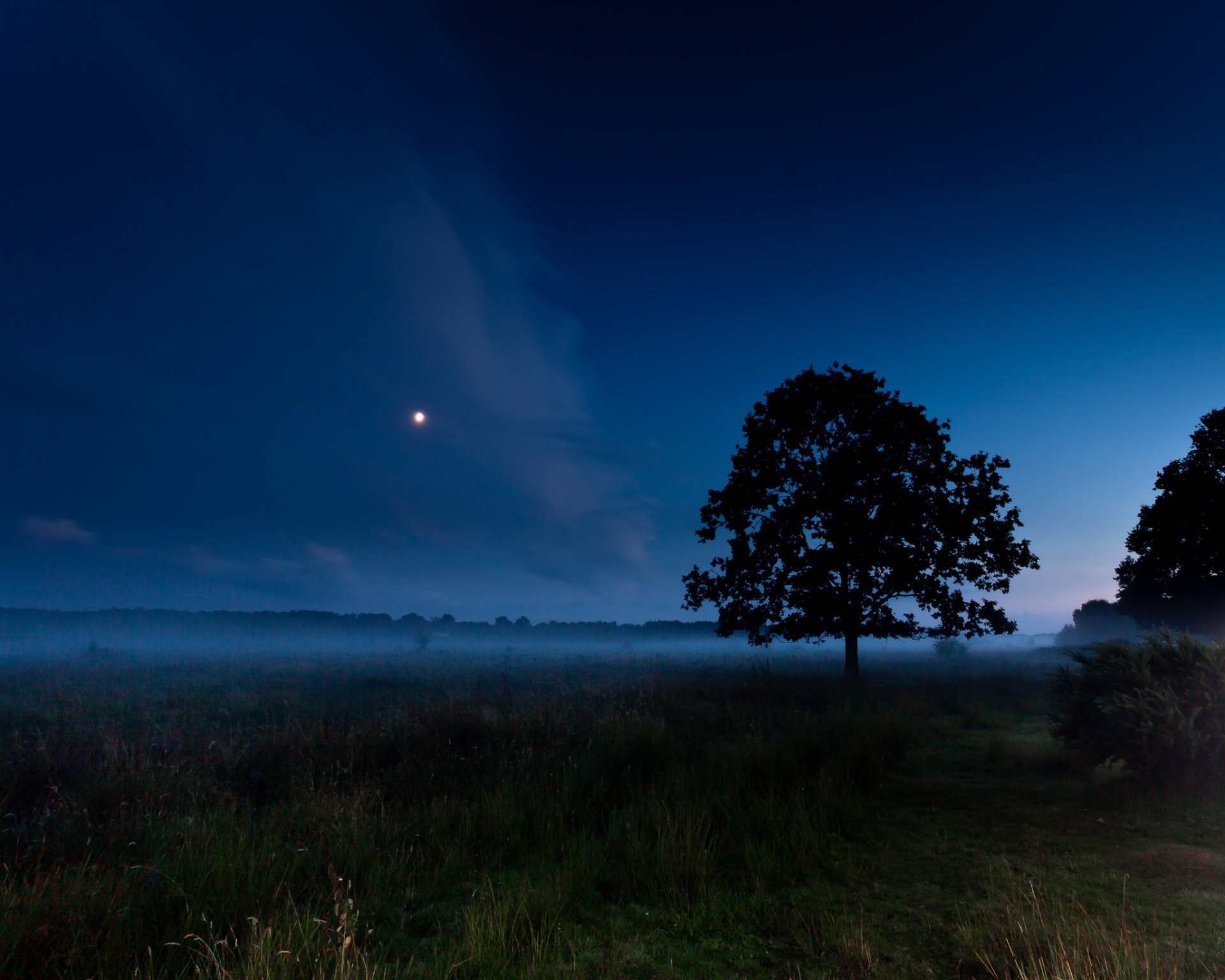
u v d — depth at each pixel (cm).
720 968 373
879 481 2520
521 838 610
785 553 2555
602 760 908
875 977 355
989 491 2527
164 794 684
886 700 1684
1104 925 394
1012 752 991
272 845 534
